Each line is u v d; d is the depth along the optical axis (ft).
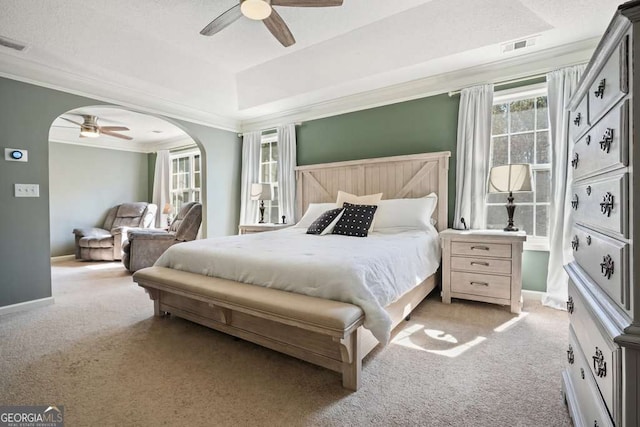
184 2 8.34
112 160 21.88
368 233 10.20
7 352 6.55
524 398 4.95
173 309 8.25
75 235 18.57
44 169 9.95
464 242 9.36
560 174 9.04
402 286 6.99
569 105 5.04
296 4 6.86
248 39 10.27
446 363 6.06
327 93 12.93
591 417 3.48
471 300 10.00
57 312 9.11
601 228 3.42
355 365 5.18
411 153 12.07
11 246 9.25
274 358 6.32
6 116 9.17
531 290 10.01
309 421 4.46
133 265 14.34
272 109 14.99
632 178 2.59
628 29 2.66
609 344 2.89
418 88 11.72
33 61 9.56
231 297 6.07
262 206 15.85
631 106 2.62
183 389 5.23
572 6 6.97
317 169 14.10
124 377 5.60
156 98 13.10
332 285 5.58
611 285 3.04
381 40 9.93
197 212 15.57
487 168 10.27
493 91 10.32
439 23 8.98
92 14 8.75
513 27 8.41
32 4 7.93
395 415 4.58
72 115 15.06
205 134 15.52
